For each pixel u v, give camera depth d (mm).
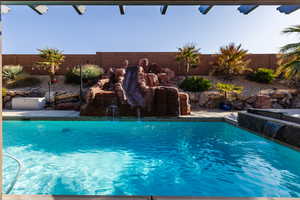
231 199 1668
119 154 5723
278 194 3559
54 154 5676
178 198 1679
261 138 7238
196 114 11719
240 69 17312
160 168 4746
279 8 2121
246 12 2219
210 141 7062
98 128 8992
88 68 16703
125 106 11148
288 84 16516
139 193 3604
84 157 5453
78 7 2119
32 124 9625
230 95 14430
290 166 4895
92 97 11078
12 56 18672
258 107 13930
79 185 3857
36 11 2084
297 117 6051
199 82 15570
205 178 4238
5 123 9742
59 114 11188
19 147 6309
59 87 16359
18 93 14695
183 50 17953
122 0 1635
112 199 1657
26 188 3689
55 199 1624
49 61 16969
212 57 19172
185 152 5910
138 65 18531
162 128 9039
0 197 1549
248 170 4664
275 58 18422
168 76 17734
